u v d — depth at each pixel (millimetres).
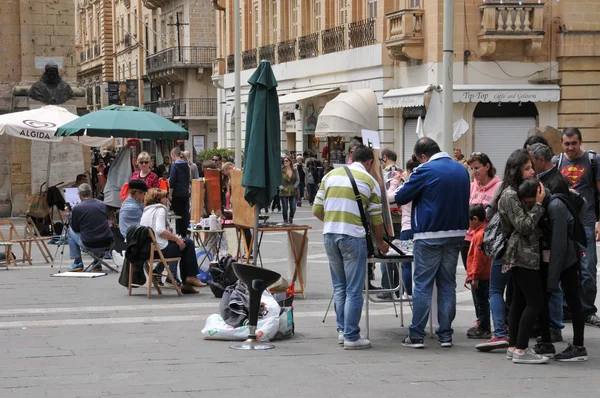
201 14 84750
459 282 21453
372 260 14672
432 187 13789
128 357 13422
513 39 42938
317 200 14438
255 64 68750
